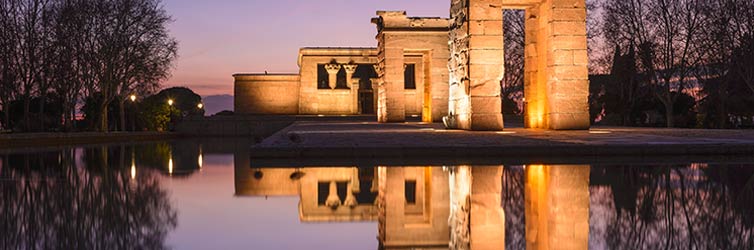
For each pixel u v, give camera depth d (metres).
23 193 9.37
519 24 48.06
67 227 6.29
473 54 24.33
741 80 42.59
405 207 7.72
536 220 6.53
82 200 8.52
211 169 14.00
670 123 40.16
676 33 39.50
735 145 15.14
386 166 12.88
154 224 6.50
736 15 38.19
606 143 15.62
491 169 12.04
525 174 11.08
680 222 6.29
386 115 44.81
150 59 45.31
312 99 63.66
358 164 13.41
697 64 40.12
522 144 15.40
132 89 47.38
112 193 9.39
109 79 42.72
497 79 24.38
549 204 7.64
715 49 40.38
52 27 38.06
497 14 24.42
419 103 58.75
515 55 49.69
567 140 17.25
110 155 20.80
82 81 42.59
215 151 24.02
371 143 16.08
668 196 8.22
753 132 24.75
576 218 6.61
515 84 50.97
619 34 43.16
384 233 6.02
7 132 36.44
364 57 64.94
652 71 40.38
